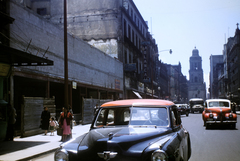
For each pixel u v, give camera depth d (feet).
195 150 34.40
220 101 65.05
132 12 156.87
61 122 42.52
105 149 15.38
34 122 52.75
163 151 14.35
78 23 130.21
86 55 88.02
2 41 47.37
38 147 37.01
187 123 82.02
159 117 19.04
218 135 50.55
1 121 43.37
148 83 194.08
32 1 130.00
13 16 50.39
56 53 66.54
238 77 254.27
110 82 112.37
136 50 159.12
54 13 128.36
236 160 28.14
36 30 58.03
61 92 91.56
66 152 15.75
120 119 20.44
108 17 128.57
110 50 128.06
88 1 130.00
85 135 18.51
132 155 14.98
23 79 62.28
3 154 31.50
